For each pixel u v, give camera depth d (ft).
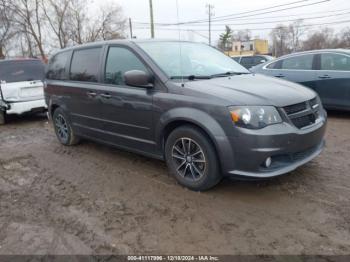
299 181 12.63
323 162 14.56
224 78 13.19
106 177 14.32
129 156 16.92
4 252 9.28
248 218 10.31
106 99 14.78
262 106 10.51
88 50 16.51
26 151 19.40
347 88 21.84
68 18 128.77
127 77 12.46
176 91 12.03
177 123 12.28
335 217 10.10
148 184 13.24
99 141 16.61
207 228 9.91
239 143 10.48
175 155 12.60
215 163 11.33
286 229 9.63
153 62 13.05
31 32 117.50
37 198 12.68
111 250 9.13
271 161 10.74
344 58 22.20
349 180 12.60
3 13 110.42
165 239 9.49
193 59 14.47
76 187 13.50
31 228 10.48
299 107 11.25
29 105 28.04
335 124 21.58
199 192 12.15
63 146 19.81
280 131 10.37
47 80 19.98
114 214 11.04
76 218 10.94
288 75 24.64
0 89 27.78
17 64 29.12
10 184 14.30
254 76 14.16
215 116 10.85
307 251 8.64
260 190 12.05
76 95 16.87
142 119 13.30
